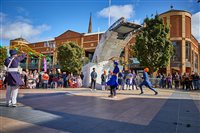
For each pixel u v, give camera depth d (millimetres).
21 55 6738
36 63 52250
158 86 22375
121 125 4277
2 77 16438
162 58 24109
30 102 7660
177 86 21797
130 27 16438
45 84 17828
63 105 6977
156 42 24016
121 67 19547
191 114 5586
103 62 18734
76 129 3928
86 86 19797
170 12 35469
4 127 4012
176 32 34875
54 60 52531
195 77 19109
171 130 3922
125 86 18047
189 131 3857
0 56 37719
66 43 42156
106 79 16766
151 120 4781
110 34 17047
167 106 7102
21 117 4918
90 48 48031
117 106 6938
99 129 3943
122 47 19250
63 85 19844
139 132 3760
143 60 24688
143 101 8570
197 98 10289
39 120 4637
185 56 34812
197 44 45219
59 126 4137
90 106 6828
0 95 10172
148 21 25203
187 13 35562
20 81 6430
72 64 40812
